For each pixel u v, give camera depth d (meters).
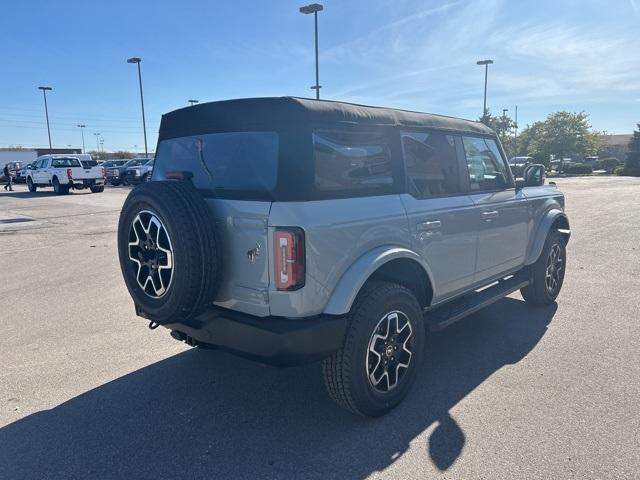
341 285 3.18
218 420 3.52
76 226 13.84
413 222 3.73
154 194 3.14
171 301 3.12
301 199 3.04
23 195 26.12
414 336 3.70
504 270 5.08
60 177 26.34
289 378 4.19
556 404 3.61
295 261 2.97
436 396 3.79
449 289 4.29
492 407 3.60
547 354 4.53
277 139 3.14
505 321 5.45
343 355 3.28
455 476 2.84
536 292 5.76
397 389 3.59
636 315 5.57
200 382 4.12
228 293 3.28
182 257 3.03
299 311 3.03
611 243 10.05
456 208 4.21
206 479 2.88
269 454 3.10
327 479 2.85
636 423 3.33
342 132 3.32
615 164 56.44
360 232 3.30
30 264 8.80
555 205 5.96
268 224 3.01
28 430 3.41
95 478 2.90
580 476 2.80
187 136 3.76
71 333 5.29
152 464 3.02
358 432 3.33
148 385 4.07
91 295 6.77
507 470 2.87
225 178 3.41
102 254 9.70
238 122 3.34
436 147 4.17
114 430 3.40
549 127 53.72
